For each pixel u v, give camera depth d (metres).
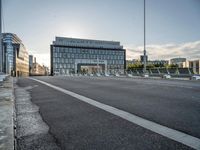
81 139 3.18
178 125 3.83
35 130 3.67
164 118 4.36
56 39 124.62
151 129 3.61
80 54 127.38
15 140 3.16
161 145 2.88
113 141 3.07
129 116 4.59
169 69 28.91
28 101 7.02
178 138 3.15
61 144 2.99
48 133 3.50
